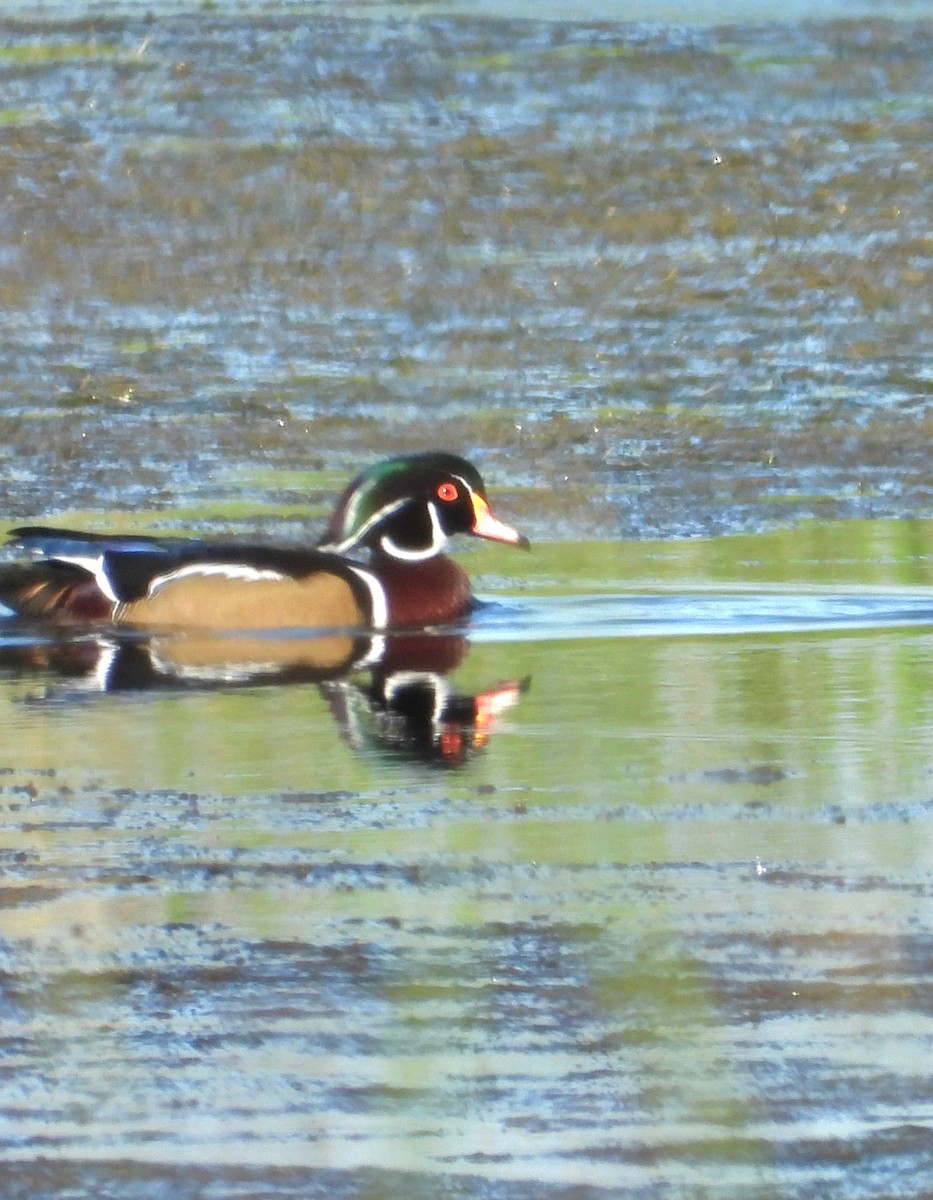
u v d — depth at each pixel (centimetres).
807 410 2133
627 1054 812
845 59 3209
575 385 2206
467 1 3469
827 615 1541
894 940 904
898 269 2528
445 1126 758
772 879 975
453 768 1155
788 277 2506
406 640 1523
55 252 2562
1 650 1512
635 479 1969
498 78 3145
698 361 2272
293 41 3266
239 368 2255
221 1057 814
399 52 3231
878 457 2020
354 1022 844
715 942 907
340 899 964
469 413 2134
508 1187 714
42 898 970
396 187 2761
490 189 2761
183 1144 749
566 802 1095
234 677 1405
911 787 1105
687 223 2673
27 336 2338
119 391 2186
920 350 2306
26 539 1634
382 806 1091
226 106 3020
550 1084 791
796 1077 791
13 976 888
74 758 1189
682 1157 733
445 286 2481
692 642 1465
